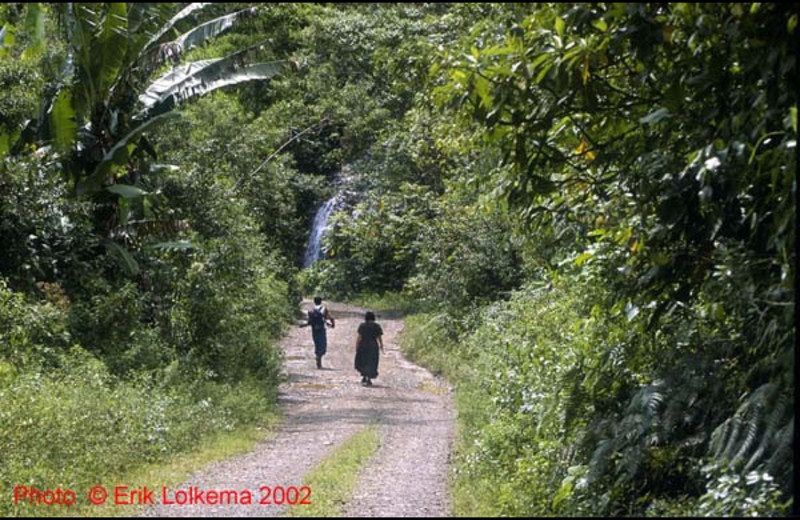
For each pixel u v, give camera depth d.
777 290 13.09
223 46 56.53
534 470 15.49
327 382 35.12
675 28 13.73
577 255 18.41
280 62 30.91
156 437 19.62
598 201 16.83
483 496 15.12
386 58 27.81
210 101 49.00
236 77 30.19
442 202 41.78
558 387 17.44
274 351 34.31
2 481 15.66
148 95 29.45
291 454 20.05
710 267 14.83
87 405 19.86
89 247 28.30
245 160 48.12
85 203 27.89
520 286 36.69
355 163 63.38
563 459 15.79
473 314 38.19
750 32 12.95
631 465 13.80
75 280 27.98
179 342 29.58
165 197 31.98
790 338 13.16
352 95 59.72
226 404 24.73
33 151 28.47
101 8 25.92
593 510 13.88
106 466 17.17
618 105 15.68
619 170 16.08
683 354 15.62
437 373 37.00
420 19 54.31
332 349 44.62
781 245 12.77
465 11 24.27
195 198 32.62
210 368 29.48
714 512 11.95
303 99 62.41
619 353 16.36
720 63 13.62
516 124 15.70
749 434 12.77
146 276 29.97
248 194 49.31
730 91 13.83
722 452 13.07
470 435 20.88
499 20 16.27
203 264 30.95
